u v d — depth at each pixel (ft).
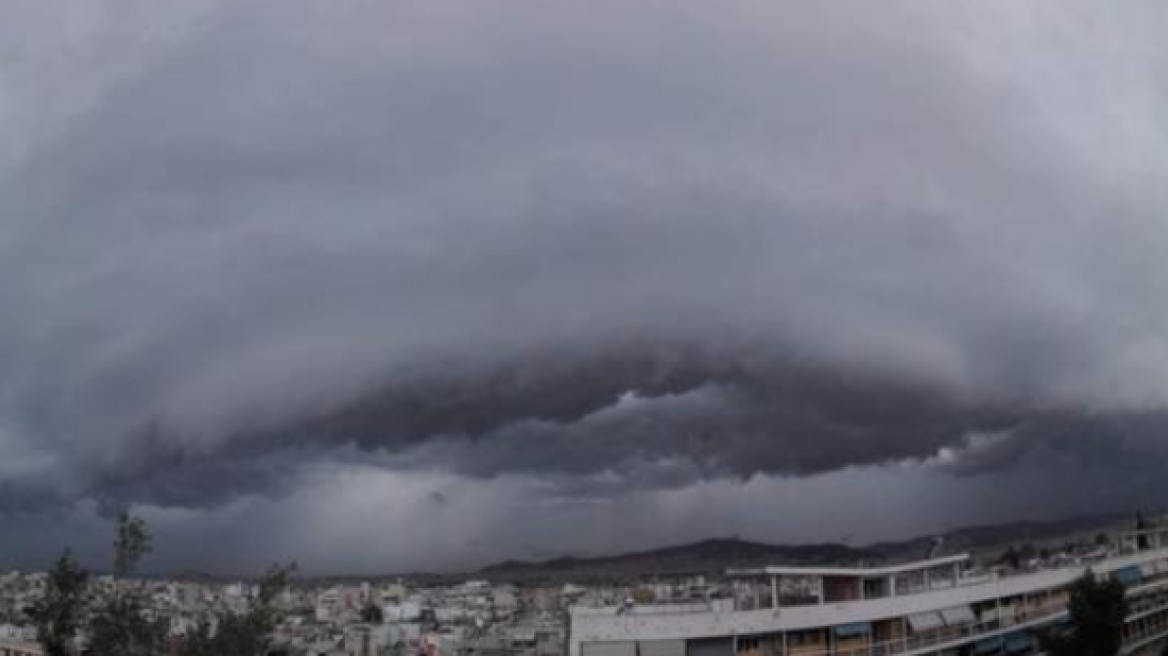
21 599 189.57
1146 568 314.35
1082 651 223.71
